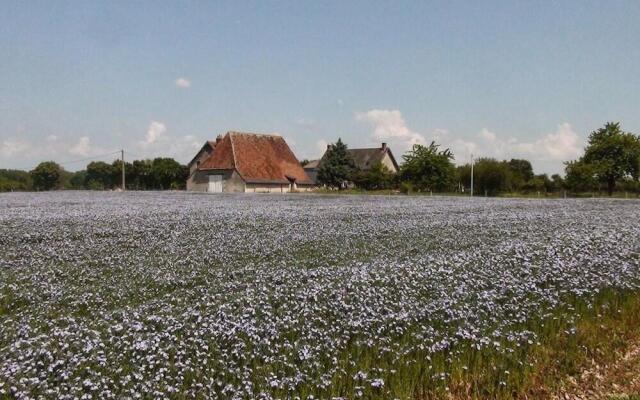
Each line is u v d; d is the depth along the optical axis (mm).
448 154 96062
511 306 12008
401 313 11141
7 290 14195
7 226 27781
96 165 132000
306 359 9039
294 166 105188
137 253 19984
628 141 93000
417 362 9234
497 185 91750
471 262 16594
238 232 25844
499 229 26703
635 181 96500
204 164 97312
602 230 24688
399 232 25906
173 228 27578
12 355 8969
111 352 9062
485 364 9602
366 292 12750
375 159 132625
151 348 9281
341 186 113750
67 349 9352
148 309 12055
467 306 11766
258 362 9180
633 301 13125
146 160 126875
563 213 38312
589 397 8898
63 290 14008
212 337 9922
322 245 21562
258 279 14812
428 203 52875
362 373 8539
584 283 13859
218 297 12961
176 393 7941
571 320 11508
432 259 17141
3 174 136000
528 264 15891
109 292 13984
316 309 11578
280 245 21516
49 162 125875
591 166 90875
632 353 10602
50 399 7578
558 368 9797
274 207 44188
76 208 42188
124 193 84375
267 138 105375
